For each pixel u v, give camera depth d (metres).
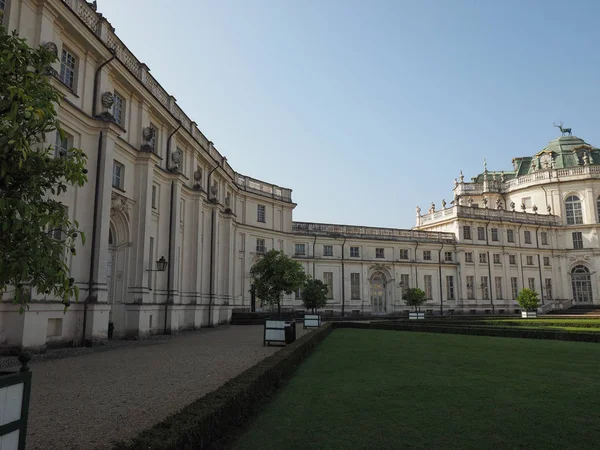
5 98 5.09
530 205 62.78
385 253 51.94
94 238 17.19
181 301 26.84
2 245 4.72
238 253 38.91
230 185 36.81
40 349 14.07
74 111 16.50
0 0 13.69
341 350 16.38
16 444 3.66
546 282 59.22
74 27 16.45
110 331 20.03
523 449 5.49
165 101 25.66
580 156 62.69
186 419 5.05
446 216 57.66
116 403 7.73
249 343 18.52
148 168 21.81
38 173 5.27
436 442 5.73
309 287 39.31
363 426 6.40
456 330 26.59
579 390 8.78
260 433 6.11
